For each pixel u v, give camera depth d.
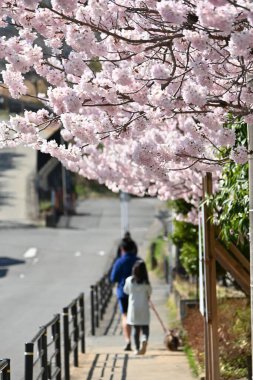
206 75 9.20
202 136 10.77
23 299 37.97
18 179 103.38
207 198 13.54
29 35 10.30
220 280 29.97
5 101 35.50
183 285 36.22
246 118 9.66
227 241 14.02
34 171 104.12
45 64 10.36
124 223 71.31
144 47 10.12
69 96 9.99
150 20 9.82
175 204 24.38
